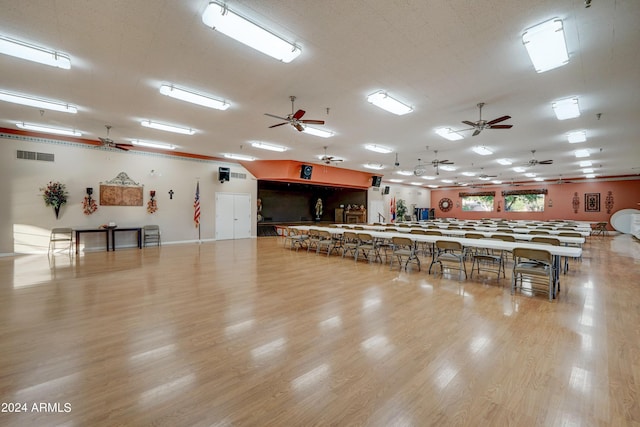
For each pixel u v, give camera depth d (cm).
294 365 234
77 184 795
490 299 402
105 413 177
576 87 439
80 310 353
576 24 291
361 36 317
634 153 928
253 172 1190
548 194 1678
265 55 358
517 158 1045
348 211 1628
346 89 456
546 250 395
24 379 211
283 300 396
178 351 255
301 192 1675
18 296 406
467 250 694
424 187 2123
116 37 321
